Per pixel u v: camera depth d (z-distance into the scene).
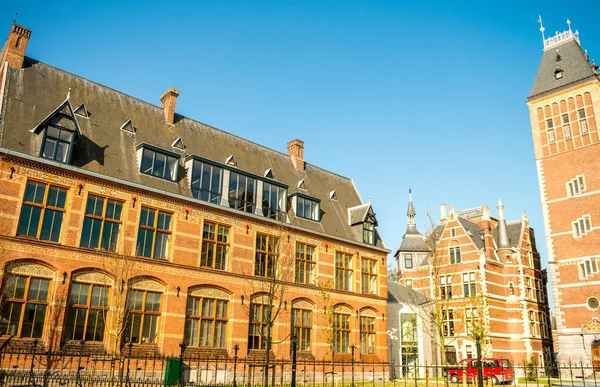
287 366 28.78
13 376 16.69
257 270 29.19
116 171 24.62
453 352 48.25
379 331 35.62
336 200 38.62
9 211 20.59
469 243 51.94
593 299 38.12
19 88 23.98
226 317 27.06
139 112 29.22
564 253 40.59
